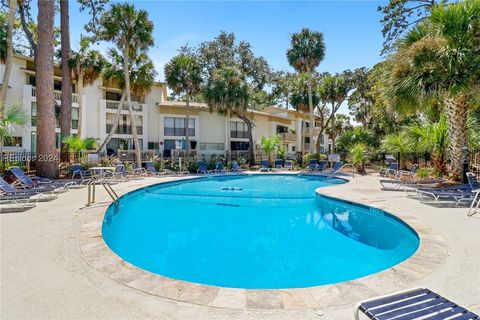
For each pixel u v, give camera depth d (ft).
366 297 9.84
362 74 98.27
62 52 56.59
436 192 28.45
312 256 17.65
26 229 17.90
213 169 73.15
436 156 41.47
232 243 20.03
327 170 67.77
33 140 76.28
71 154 55.36
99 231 17.51
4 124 32.86
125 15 60.75
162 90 99.09
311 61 81.61
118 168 48.60
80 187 38.17
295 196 37.76
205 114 98.89
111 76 71.77
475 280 11.05
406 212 22.86
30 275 11.46
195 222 25.85
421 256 13.55
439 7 30.48
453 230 17.78
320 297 9.86
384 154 76.69
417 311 6.73
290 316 8.71
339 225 24.53
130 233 22.54
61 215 21.65
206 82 86.79
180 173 63.26
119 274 11.55
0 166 36.81
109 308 9.07
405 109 33.91
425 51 29.63
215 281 14.42
